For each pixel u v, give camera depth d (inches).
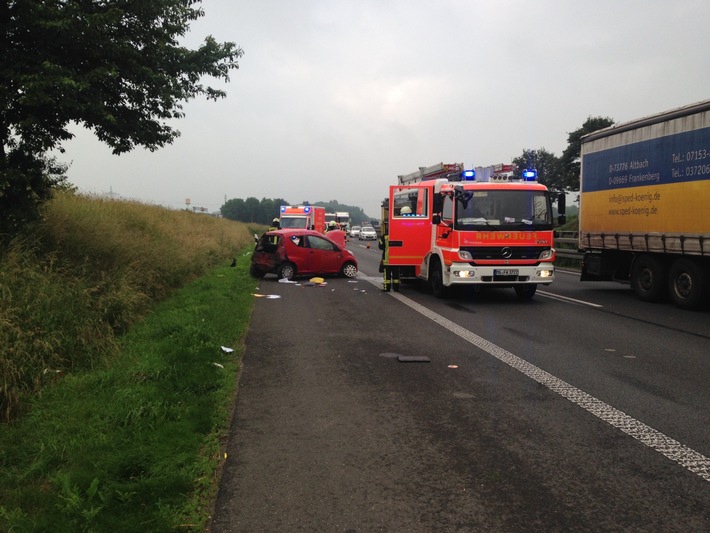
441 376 244.7
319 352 292.5
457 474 147.6
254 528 120.8
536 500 133.6
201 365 240.8
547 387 227.5
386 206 598.9
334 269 716.7
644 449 164.1
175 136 384.5
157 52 343.0
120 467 142.5
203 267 682.8
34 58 295.1
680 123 420.5
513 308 448.8
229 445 167.3
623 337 329.4
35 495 129.0
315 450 163.5
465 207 458.9
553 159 2167.8
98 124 336.5
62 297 266.7
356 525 122.3
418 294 547.2
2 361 193.0
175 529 117.8
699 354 285.0
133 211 679.1
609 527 121.6
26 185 331.9
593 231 539.5
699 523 123.1
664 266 460.8
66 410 183.5
